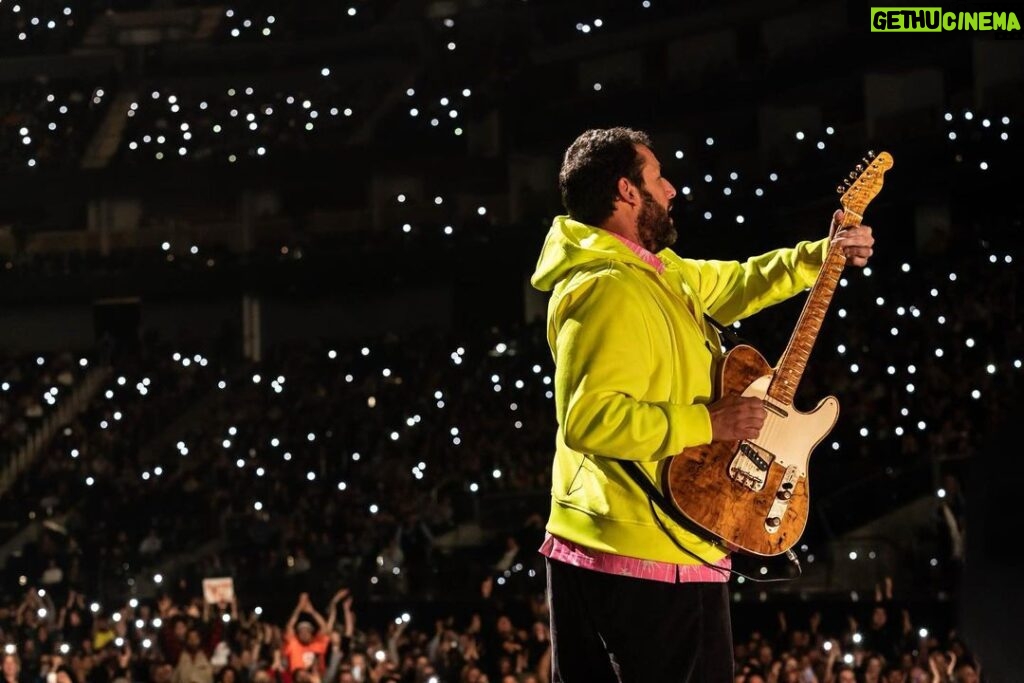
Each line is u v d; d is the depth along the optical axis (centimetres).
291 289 3747
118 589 2427
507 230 3294
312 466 2758
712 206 2773
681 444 299
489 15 3506
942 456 1867
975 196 2561
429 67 3544
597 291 311
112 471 2906
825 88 2877
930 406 1983
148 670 1675
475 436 2659
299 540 2372
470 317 3575
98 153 3728
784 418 316
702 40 3186
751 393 317
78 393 3312
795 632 1503
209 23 3978
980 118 2436
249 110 3744
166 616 1909
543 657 1479
